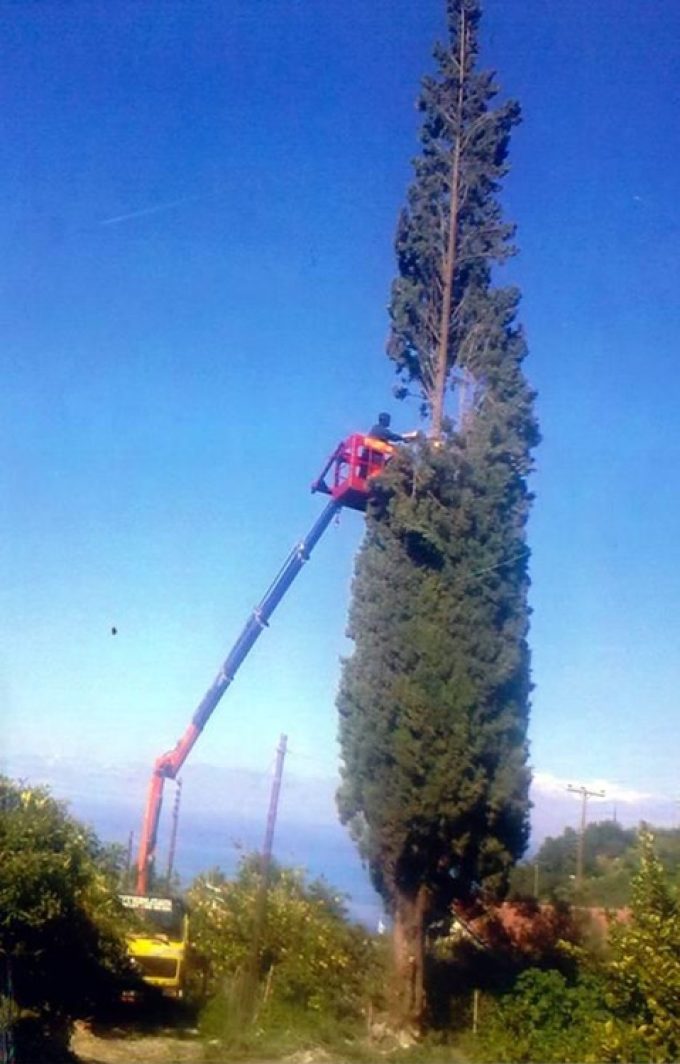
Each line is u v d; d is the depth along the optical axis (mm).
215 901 28672
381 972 25328
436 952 26312
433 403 28641
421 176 30219
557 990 21828
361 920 27609
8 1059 18531
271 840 27609
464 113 30312
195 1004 26188
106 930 23750
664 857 21297
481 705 24750
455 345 28891
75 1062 20234
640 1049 17422
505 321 28547
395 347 29344
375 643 25844
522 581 26281
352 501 29406
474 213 29781
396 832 24172
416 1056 21828
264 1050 22297
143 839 34406
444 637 25172
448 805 23938
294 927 26984
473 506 26312
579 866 42812
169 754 34906
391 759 24703
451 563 25812
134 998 25141
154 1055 21797
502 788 24438
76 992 23375
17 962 21344
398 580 26031
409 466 26719
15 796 22844
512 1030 21750
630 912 19578
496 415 27297
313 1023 23906
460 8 30781
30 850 21781
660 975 17797
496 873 24406
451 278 29359
